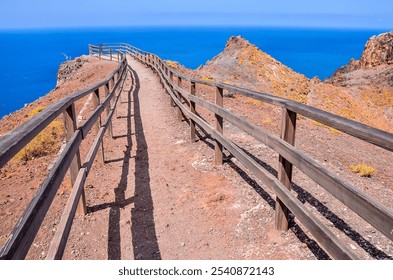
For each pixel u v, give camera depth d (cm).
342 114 3275
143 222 459
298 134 1096
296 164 315
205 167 638
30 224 197
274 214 448
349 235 389
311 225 296
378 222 202
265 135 387
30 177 658
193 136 803
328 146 1024
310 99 3531
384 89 6975
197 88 1588
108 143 836
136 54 3706
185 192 544
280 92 3456
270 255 371
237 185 548
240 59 4150
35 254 381
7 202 543
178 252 393
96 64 3381
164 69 1625
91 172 639
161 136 895
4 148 177
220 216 463
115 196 535
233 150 503
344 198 237
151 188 564
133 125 1023
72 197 356
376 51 10344
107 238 420
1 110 16312
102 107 619
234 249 391
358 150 1131
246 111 1237
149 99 1471
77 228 437
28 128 227
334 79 10338
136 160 707
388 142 198
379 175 765
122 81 1412
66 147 330
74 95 412
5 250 165
